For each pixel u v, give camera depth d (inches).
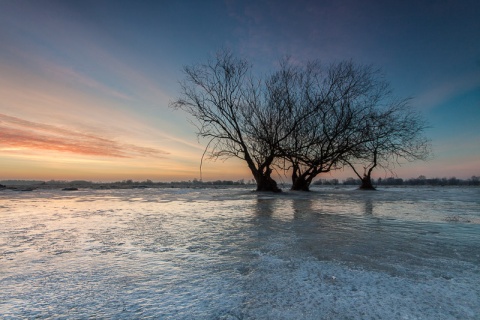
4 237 233.1
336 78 947.3
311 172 1128.2
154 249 192.9
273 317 97.3
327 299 111.3
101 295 117.1
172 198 755.4
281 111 933.2
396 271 144.7
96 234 245.3
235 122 949.2
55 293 119.3
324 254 177.6
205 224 297.6
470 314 98.5
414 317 96.5
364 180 1362.0
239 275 140.3
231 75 938.7
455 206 497.0
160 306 106.5
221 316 98.3
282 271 145.5
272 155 935.7
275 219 333.1
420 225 287.0
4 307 106.3
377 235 236.4
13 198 767.7
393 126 969.5
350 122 939.3
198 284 128.6
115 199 723.4
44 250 190.9
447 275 138.4
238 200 655.8
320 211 418.0
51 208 481.7
